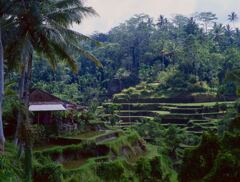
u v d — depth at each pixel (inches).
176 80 3412.9
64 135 1336.1
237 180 504.4
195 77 3400.6
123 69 4111.7
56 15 1028.5
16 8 948.0
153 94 3380.9
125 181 1099.3
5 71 1168.2
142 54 4414.4
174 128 1977.1
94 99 3294.8
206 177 523.5
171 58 4079.7
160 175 1206.9
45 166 943.0
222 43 4579.2
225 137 569.3
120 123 2834.6
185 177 578.6
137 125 2583.7
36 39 1015.6
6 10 943.7
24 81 1069.1
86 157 1198.3
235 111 2084.2
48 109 1296.8
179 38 4613.7
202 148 573.9
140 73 3902.6
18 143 1040.2
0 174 425.7
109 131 1505.9
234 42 4650.6
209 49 4062.5
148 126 2306.8
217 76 3572.8
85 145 1210.6
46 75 3597.4
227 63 3577.8
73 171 1008.2
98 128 1568.7
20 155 837.8
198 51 3609.7
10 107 1133.7
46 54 1061.8
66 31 1039.6
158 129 2288.4
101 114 2647.6
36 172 930.7
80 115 1545.3
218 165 515.8
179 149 1931.6
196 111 2908.5
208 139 572.7
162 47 4256.9
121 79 4065.0
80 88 3892.7
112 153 1262.3
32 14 959.6
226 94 3137.3
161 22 5177.2
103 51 4579.2
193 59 3585.1
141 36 4525.1
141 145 1594.5
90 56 1104.8
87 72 4311.0
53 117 1362.0
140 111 3112.7
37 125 1232.8
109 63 4441.4
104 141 1342.3
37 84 3078.2
